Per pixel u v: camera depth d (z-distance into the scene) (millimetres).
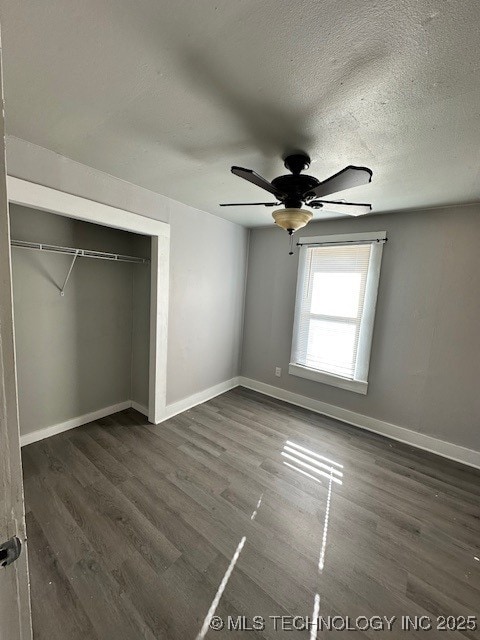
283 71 1082
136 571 1424
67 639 1146
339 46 957
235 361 4027
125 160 1926
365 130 1430
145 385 3072
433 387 2682
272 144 1609
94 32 957
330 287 3219
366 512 1891
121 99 1305
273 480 2154
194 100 1286
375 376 2982
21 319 2324
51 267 2457
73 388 2725
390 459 2521
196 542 1602
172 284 2891
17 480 537
